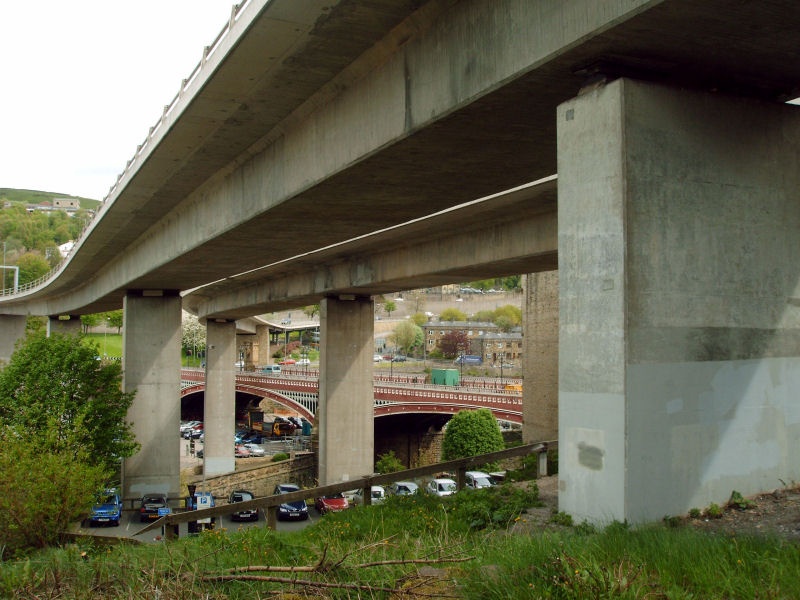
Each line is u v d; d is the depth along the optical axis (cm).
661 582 712
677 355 1059
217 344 6956
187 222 2786
